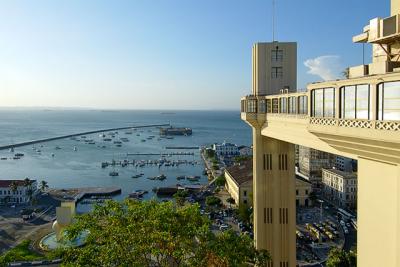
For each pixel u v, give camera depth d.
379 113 24.81
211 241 42.88
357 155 29.83
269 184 62.94
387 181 26.42
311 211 181.75
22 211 178.88
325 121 31.16
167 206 45.84
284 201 63.00
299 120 43.59
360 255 29.86
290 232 63.38
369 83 25.59
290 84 62.81
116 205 46.19
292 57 62.78
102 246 42.03
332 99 30.52
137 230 41.81
